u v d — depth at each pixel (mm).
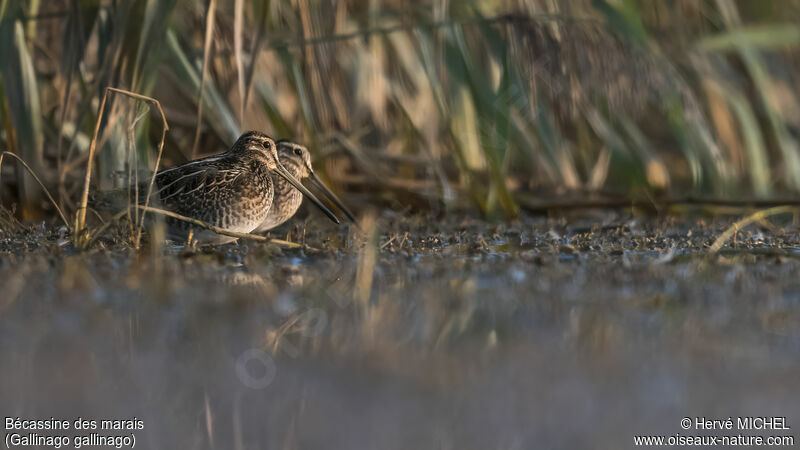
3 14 12039
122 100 11766
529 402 6016
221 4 13742
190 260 10367
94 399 6043
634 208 14641
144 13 11617
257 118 14250
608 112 15258
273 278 9578
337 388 6254
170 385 6305
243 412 5840
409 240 11953
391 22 14602
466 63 13477
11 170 13523
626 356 6941
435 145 14812
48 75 13883
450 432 5520
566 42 12859
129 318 7840
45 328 7523
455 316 8102
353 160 15406
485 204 13953
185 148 14750
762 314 8141
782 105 17781
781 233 12516
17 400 6008
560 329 7668
